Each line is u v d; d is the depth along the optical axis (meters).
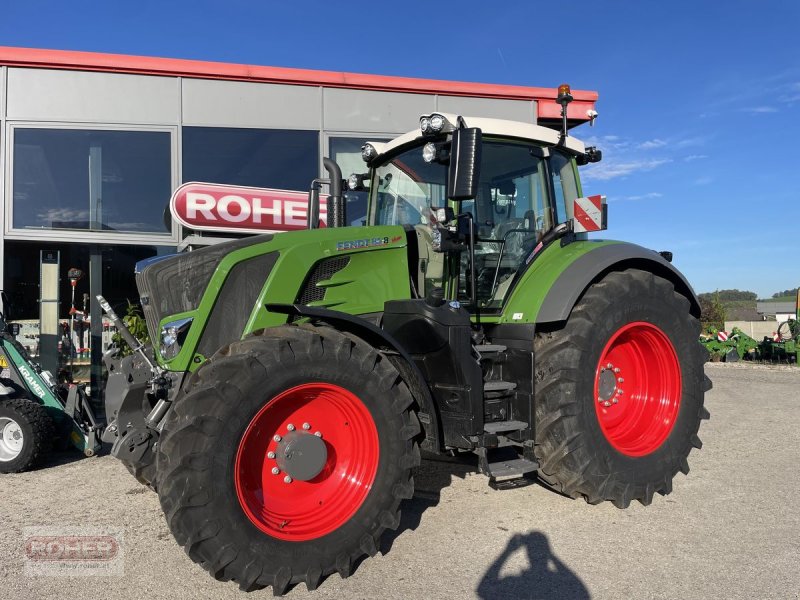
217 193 8.05
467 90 8.94
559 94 4.61
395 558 3.33
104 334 8.05
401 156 4.67
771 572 3.11
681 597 2.87
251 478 3.01
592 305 4.05
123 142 7.95
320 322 3.43
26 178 7.67
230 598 2.91
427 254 4.25
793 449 5.69
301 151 8.48
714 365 14.52
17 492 4.68
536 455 3.98
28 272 7.91
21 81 7.59
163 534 3.72
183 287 3.50
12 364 5.65
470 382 3.57
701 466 5.10
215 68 8.05
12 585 3.04
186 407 2.79
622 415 4.39
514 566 3.21
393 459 3.20
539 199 4.55
